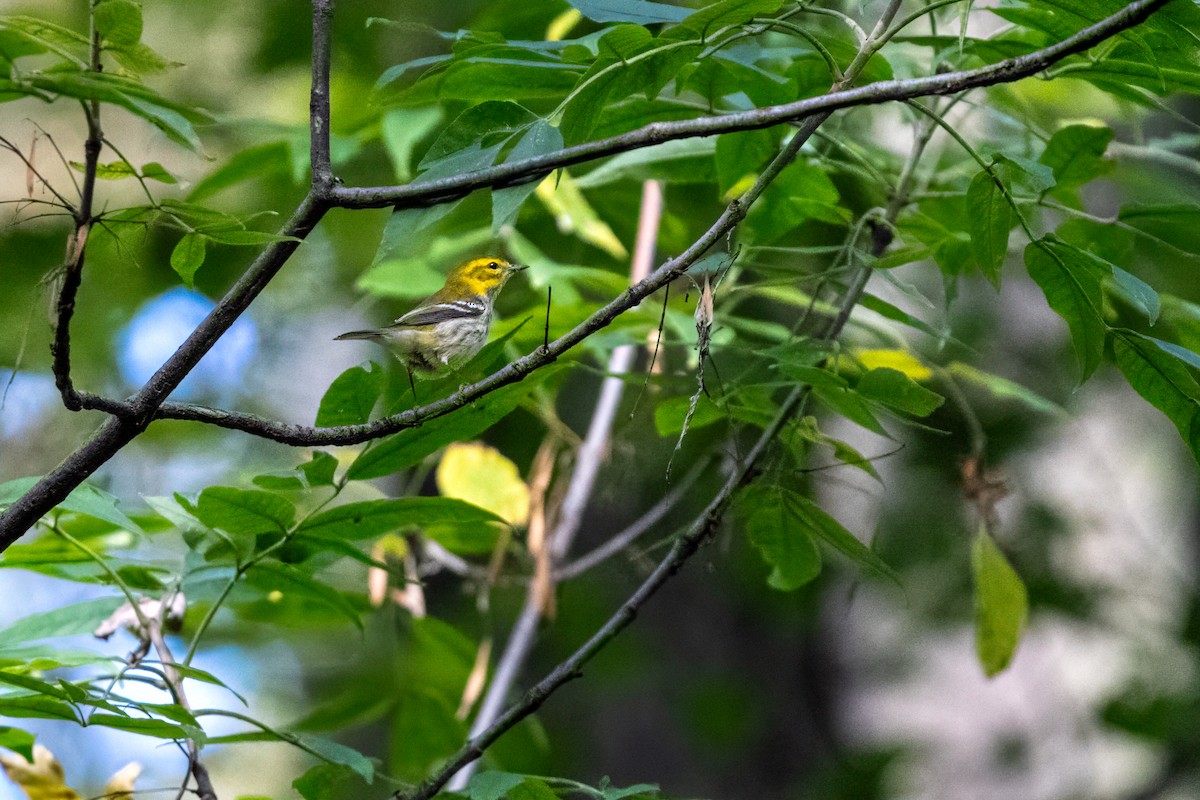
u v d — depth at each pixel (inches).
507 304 561.0
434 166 221.9
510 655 399.2
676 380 319.3
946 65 340.8
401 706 404.5
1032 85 476.7
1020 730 643.5
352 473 253.3
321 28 229.9
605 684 665.0
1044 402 398.3
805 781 634.8
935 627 602.9
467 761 257.8
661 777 652.1
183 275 217.0
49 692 208.4
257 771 713.6
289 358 674.2
